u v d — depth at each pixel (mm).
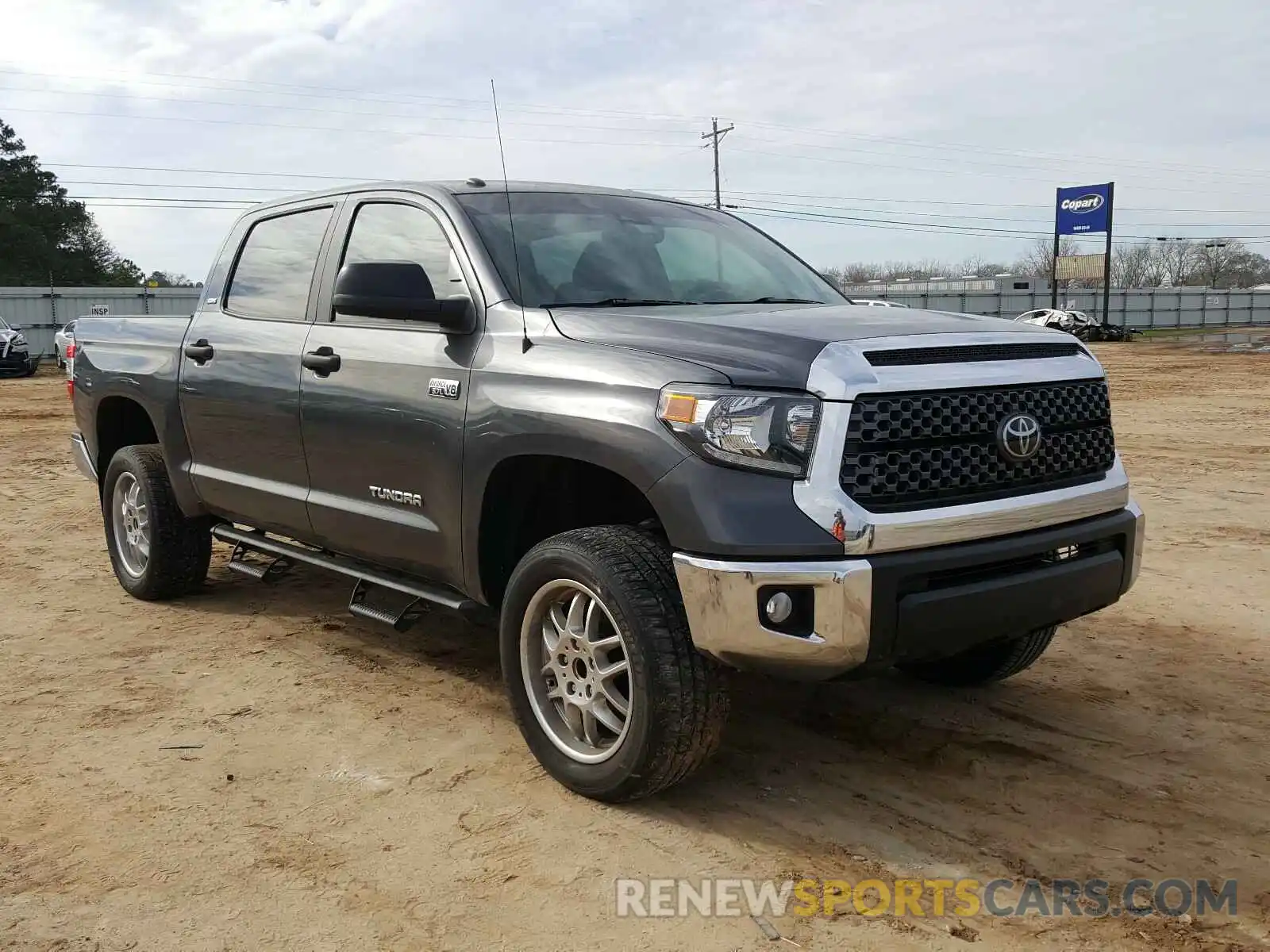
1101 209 50812
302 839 3244
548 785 3602
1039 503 3316
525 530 3982
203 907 2881
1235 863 3100
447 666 4801
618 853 3160
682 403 3127
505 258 3967
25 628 5371
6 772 3709
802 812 3418
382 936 2750
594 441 3311
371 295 3830
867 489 3023
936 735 4031
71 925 2799
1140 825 3324
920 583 3078
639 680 3219
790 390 3062
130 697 4418
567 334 3602
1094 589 3494
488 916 2836
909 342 3236
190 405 5164
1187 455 11039
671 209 4781
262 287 4996
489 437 3641
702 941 2729
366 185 4613
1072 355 3615
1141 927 2777
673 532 3127
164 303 38781
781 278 4566
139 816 3389
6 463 11484
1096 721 4148
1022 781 3631
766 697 4441
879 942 2723
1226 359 29141
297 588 6117
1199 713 4219
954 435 3180
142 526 5750
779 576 2971
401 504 4086
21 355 25359
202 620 5504
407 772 3701
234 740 3973
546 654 3631
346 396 4238
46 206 56969
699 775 3688
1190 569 6379
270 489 4754
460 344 3861
